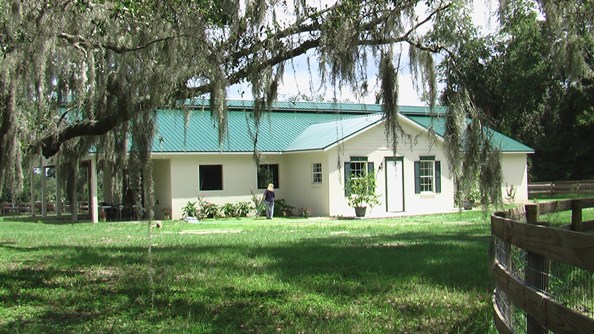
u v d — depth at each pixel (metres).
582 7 8.01
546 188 30.84
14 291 7.04
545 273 3.44
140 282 7.50
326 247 11.09
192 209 22.36
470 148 8.10
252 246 11.48
